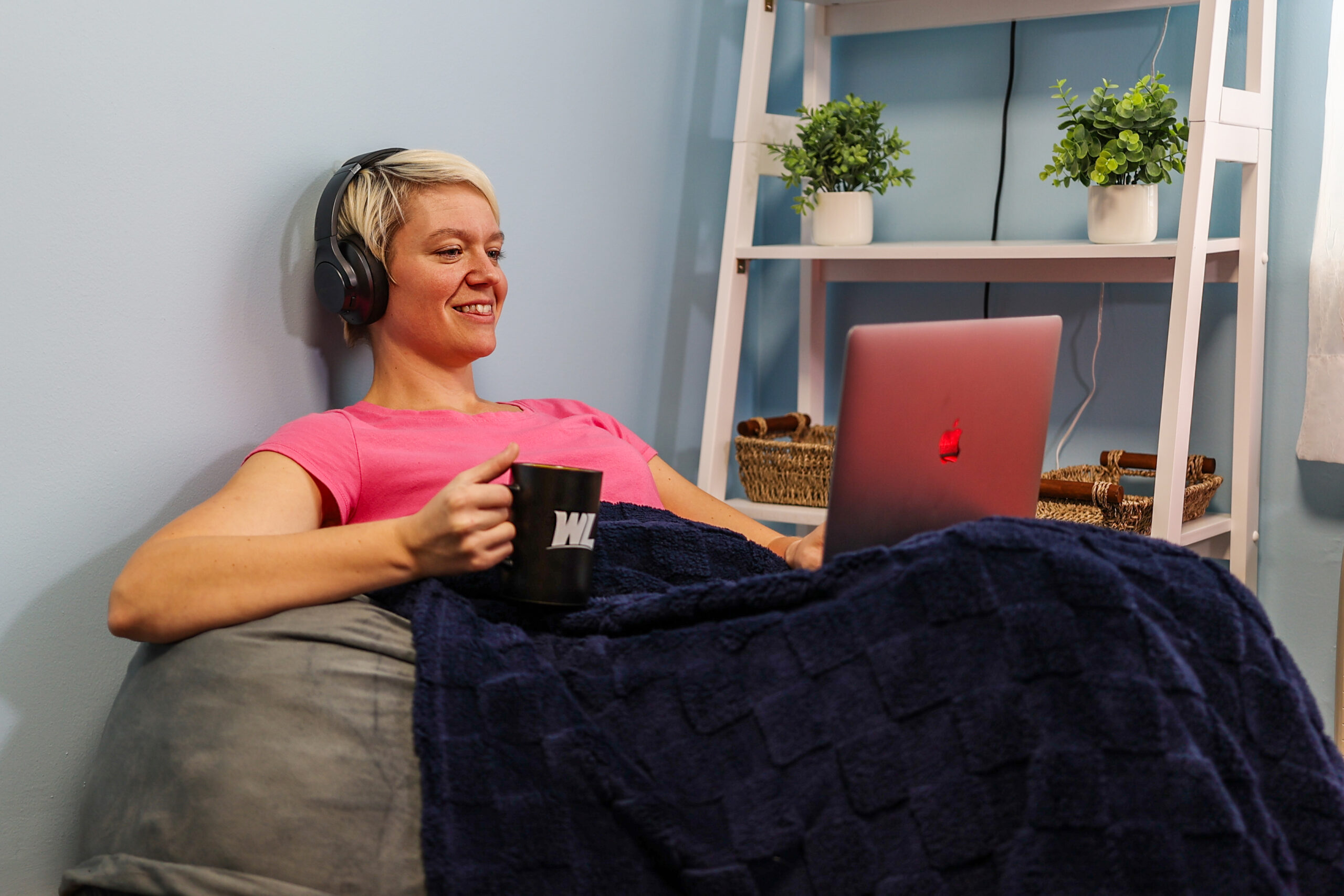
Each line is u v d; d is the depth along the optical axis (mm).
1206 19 1628
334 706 974
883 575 945
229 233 1331
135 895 963
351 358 1528
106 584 1230
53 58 1144
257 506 1171
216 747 969
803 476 1991
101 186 1194
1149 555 987
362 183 1383
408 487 1305
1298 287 1841
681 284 2143
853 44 2246
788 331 2354
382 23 1497
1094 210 1784
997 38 2100
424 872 902
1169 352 1667
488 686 968
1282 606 1905
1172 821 798
